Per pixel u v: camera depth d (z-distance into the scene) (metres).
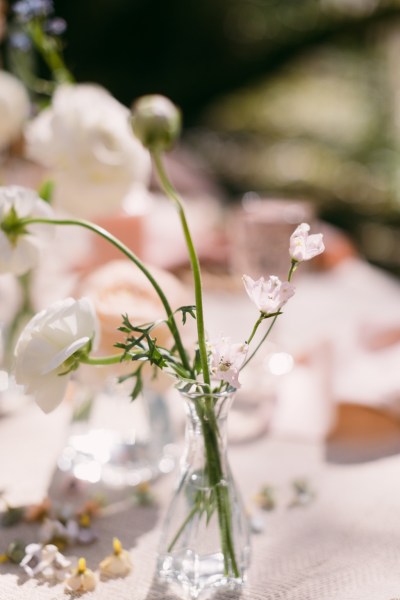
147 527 0.65
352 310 1.11
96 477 0.72
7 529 0.64
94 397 0.74
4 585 0.57
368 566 0.59
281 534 0.64
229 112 5.22
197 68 4.81
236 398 0.87
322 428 0.81
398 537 0.63
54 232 0.64
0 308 0.93
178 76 4.77
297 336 1.01
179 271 1.17
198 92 4.77
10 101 0.84
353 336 0.94
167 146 0.61
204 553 0.55
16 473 0.72
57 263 1.06
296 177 4.11
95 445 0.74
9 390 0.86
